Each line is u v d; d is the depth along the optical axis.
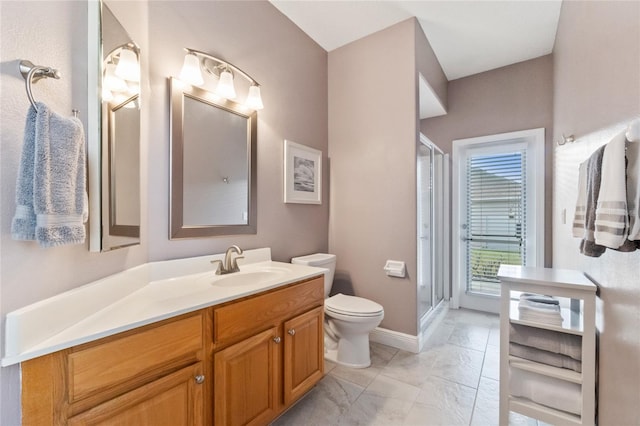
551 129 2.85
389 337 2.38
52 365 0.73
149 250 1.42
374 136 2.50
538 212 2.89
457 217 3.33
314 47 2.62
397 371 1.99
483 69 3.17
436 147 3.12
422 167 2.71
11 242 0.69
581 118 1.66
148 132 1.41
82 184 0.83
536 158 2.92
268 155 2.13
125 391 0.87
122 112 1.13
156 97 1.46
